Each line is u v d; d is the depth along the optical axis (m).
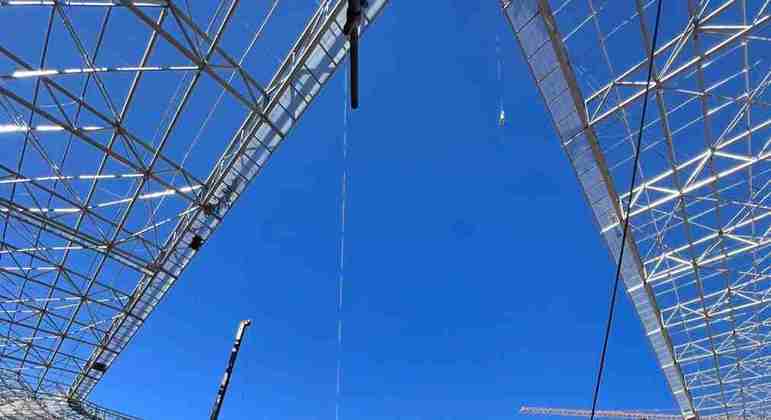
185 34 13.83
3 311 23.95
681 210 17.92
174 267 21.31
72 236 19.45
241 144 17.52
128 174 17.19
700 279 20.25
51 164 16.70
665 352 22.95
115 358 26.56
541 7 14.02
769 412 28.77
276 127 16.59
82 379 28.12
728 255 18.59
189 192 19.06
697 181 17.25
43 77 14.00
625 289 21.23
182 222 20.20
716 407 28.77
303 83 15.69
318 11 15.15
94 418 28.56
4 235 20.59
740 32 12.80
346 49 14.66
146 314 23.86
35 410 27.52
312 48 15.29
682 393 24.11
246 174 17.89
